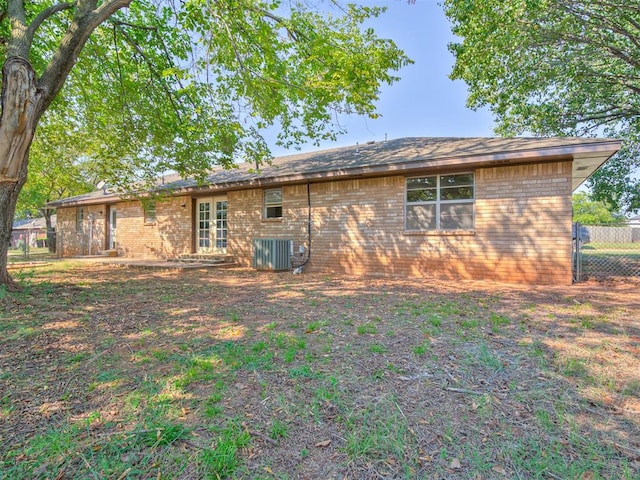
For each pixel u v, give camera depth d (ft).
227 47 23.45
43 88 19.54
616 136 46.52
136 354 11.37
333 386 8.95
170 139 32.24
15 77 18.02
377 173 30.37
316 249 35.19
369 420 7.45
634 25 30.58
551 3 28.19
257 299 20.17
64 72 20.70
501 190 26.55
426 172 29.37
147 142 33.45
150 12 27.89
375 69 23.94
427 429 7.15
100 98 31.81
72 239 60.95
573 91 39.42
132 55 30.25
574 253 27.53
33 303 18.15
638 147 46.09
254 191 40.01
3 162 18.67
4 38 22.75
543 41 31.58
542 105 40.63
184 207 46.16
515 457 6.29
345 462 6.22
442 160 26.40
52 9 21.03
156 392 8.76
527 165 25.71
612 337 12.65
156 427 7.20
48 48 28.60
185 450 6.56
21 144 18.80
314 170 32.22
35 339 12.81
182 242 46.37
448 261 28.55
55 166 53.47
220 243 43.88
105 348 11.93
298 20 23.67
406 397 8.42
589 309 16.99
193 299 20.20
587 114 43.01
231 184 37.96
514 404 8.09
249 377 9.54
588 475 5.88
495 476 5.85
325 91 24.11
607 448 6.56
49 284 24.64
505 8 29.04
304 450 6.53
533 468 6.03
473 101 44.62
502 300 19.33
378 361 10.56
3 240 20.34
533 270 25.53
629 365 10.14
